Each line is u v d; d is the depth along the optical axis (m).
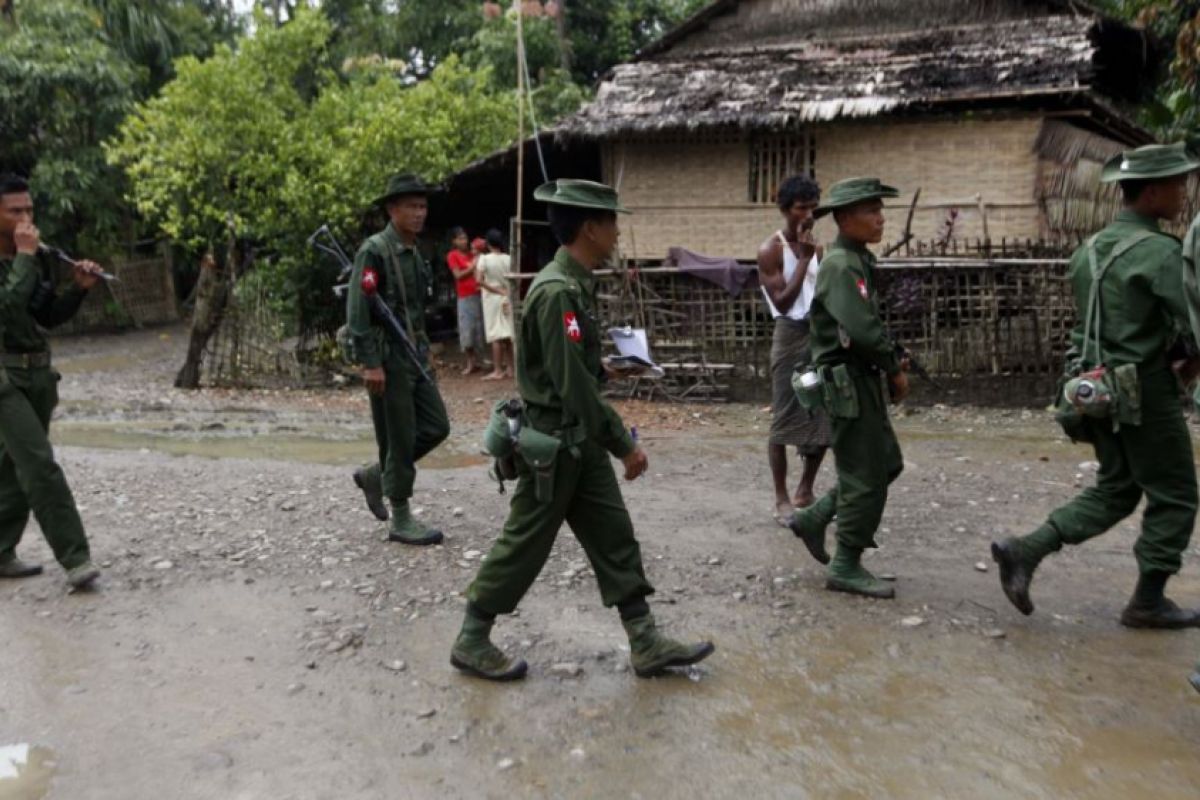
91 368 14.49
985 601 4.48
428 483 6.86
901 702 3.52
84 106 19.08
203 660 3.90
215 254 13.31
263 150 12.74
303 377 12.04
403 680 3.72
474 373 12.91
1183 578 4.76
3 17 19.48
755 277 9.98
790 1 13.65
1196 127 11.91
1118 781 3.00
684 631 4.16
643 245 12.27
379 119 13.05
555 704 3.53
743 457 7.64
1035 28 12.06
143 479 6.97
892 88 11.19
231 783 3.03
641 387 10.34
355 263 5.05
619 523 3.63
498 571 3.60
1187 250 3.41
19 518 4.82
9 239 4.55
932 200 11.26
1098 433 4.01
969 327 9.56
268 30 13.48
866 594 4.52
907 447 7.87
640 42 22.92
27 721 3.41
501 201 15.63
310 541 5.41
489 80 18.20
